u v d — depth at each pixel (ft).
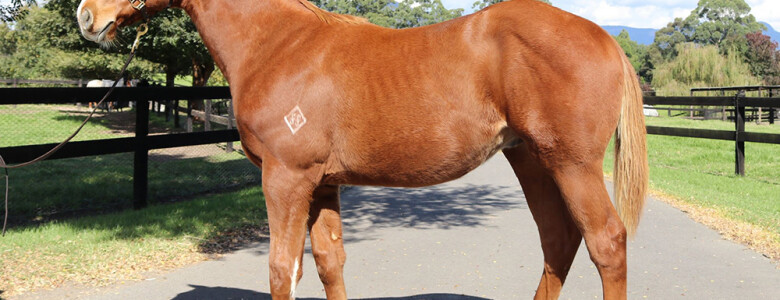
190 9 10.81
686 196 25.75
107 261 15.92
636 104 9.14
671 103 38.22
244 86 10.07
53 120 61.72
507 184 31.45
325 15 10.09
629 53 295.89
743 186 29.91
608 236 8.79
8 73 101.55
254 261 16.47
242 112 9.90
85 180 30.42
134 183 23.58
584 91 8.61
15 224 20.58
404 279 14.80
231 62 10.42
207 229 19.89
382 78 9.09
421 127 8.95
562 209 10.28
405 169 9.25
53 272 14.78
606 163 36.24
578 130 8.64
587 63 8.66
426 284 14.37
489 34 8.95
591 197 8.81
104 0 10.48
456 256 16.97
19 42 102.89
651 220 21.29
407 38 9.36
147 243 17.90
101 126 58.44
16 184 28.58
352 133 9.22
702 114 95.25
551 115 8.66
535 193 10.40
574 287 14.01
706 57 135.03
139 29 10.96
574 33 8.77
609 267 8.77
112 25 10.60
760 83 138.00
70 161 37.68
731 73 131.44
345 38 9.61
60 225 19.81
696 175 33.71
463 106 8.88
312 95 9.31
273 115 9.53
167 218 21.25
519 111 8.77
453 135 8.95
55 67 84.48
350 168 9.45
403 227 21.01
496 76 8.83
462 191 29.19
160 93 24.03
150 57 59.93
